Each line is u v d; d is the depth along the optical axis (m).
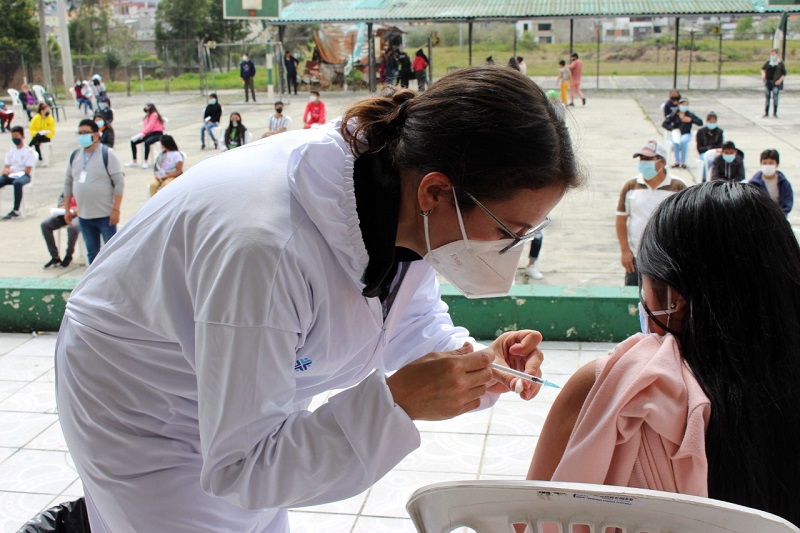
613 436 1.50
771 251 1.52
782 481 1.51
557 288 5.66
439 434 4.39
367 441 1.55
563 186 1.59
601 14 26.39
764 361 1.50
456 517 1.42
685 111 14.56
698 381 1.52
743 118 21.41
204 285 1.56
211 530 1.87
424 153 1.55
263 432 1.55
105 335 1.78
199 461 1.87
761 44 33.84
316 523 3.63
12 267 9.17
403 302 1.88
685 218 1.57
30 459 4.20
